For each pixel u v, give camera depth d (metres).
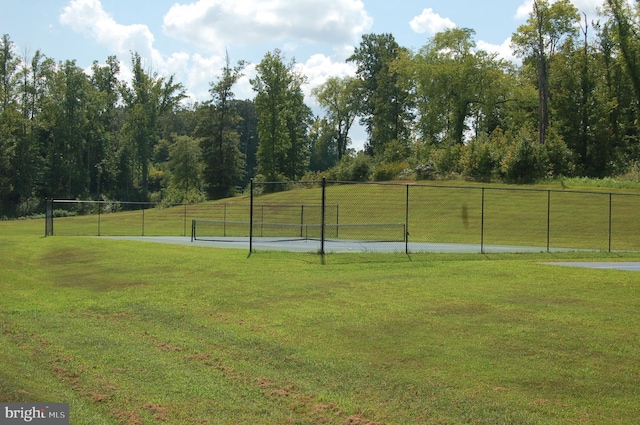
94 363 8.30
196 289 13.51
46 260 20.34
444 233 30.56
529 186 42.50
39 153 73.31
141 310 11.77
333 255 19.11
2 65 71.69
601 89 56.31
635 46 52.91
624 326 9.28
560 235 28.70
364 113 82.94
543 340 8.59
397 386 7.03
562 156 47.03
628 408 6.23
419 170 50.81
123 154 81.56
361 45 84.88
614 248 24.81
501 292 12.23
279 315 10.75
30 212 65.31
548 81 56.59
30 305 12.66
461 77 59.16
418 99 66.12
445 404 6.44
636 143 56.47
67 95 73.81
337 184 52.88
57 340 9.65
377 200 41.91
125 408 6.58
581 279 13.73
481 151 47.91
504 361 7.75
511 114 59.47
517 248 23.69
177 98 83.19
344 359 8.11
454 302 11.31
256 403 6.66
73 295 13.77
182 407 6.59
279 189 57.97
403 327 9.57
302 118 92.81
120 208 69.19
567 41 58.69
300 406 6.55
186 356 8.56
